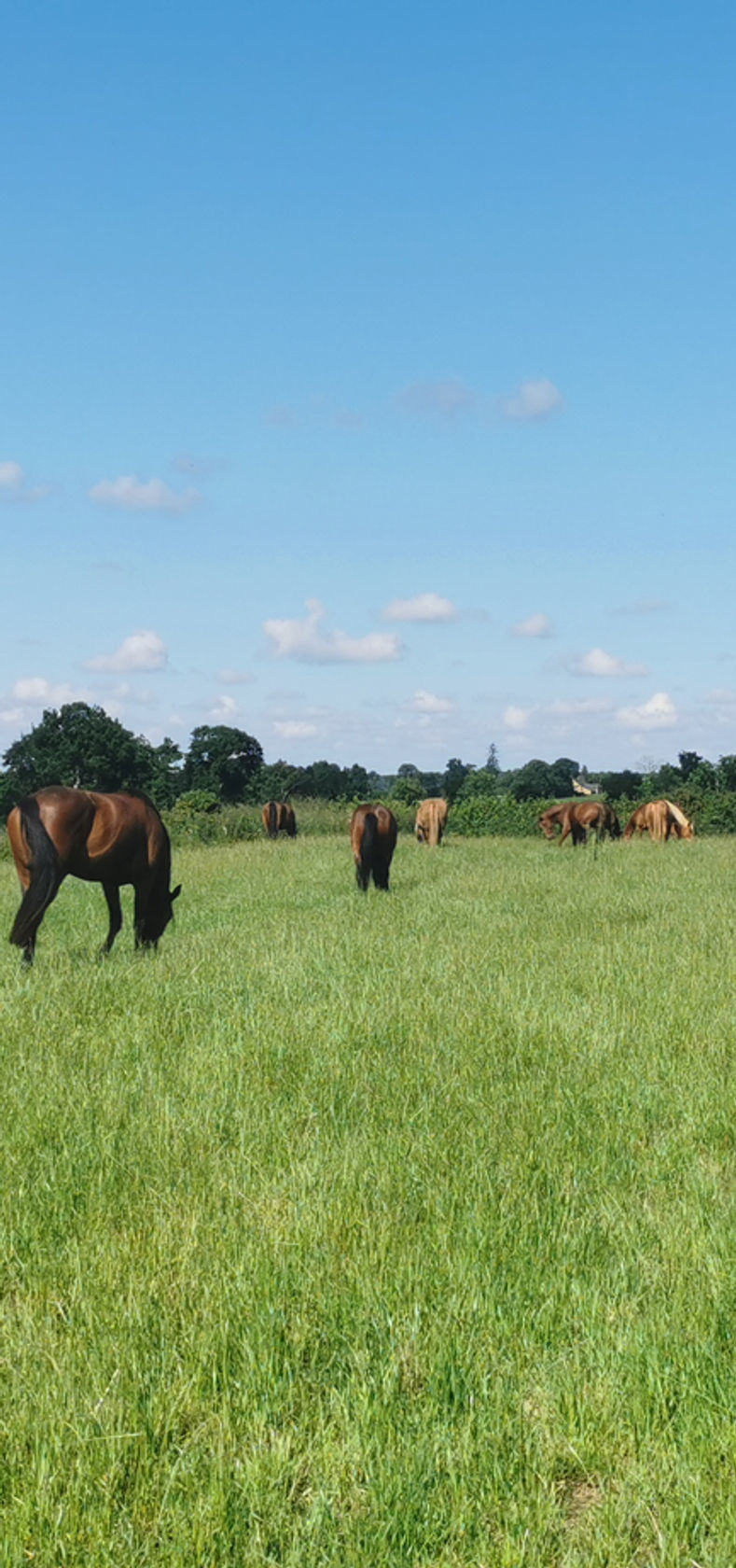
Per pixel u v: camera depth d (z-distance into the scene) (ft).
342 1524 9.31
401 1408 10.78
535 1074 21.56
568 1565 8.91
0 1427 10.36
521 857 80.02
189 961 32.78
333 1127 18.39
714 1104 19.69
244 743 296.51
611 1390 10.91
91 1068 21.65
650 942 35.70
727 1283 12.84
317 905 49.96
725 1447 10.05
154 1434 10.33
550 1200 15.44
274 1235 13.97
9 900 54.13
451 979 29.55
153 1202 15.33
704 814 130.31
